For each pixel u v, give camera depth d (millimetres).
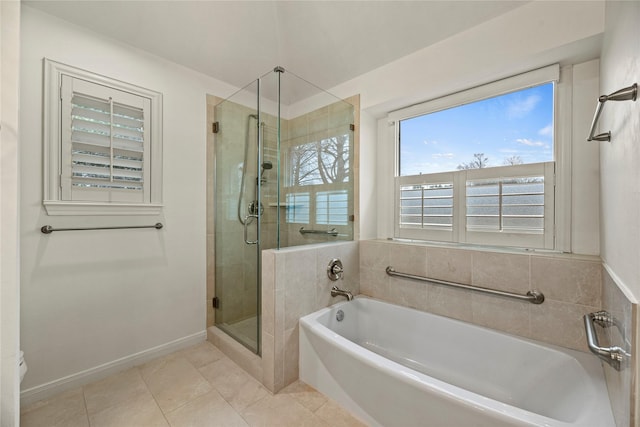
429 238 2199
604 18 1287
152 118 1992
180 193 2158
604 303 1256
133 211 1907
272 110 2021
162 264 2062
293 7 1983
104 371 1777
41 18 1539
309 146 2174
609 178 1131
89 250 1728
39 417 1422
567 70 1611
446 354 1784
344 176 2363
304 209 2115
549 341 1490
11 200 1084
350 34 2029
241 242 2066
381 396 1327
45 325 1571
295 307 1771
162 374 1816
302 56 2344
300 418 1430
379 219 2533
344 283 2174
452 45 1806
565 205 1616
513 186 1787
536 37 1482
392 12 1800
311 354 1688
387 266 2176
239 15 1977
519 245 1765
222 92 2412
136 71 1911
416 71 1993
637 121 699
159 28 1864
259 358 1844
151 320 2006
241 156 2102
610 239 1138
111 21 1720
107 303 1800
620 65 917
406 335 1972
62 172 1612
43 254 1562
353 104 2398
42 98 1545
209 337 2299
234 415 1450
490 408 1020
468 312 1771
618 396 895
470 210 1977
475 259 1748
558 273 1465
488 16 1627
